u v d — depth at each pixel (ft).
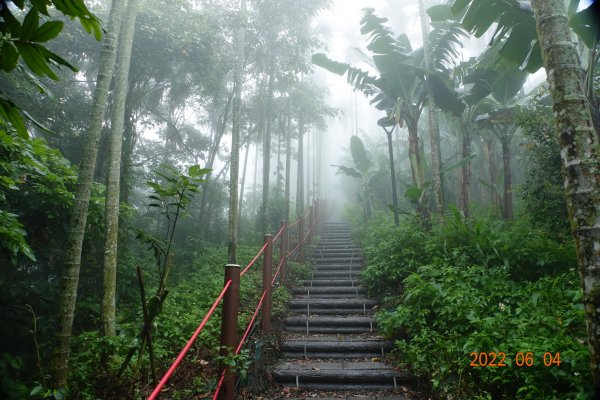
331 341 15.62
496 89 24.44
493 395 9.48
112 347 9.63
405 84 23.86
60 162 13.91
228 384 9.14
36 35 3.74
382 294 20.16
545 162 17.84
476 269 14.90
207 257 26.91
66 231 14.78
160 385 5.88
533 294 11.89
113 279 12.35
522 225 19.03
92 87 31.65
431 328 13.51
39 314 15.71
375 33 22.61
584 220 6.25
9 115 4.09
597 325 5.93
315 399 12.15
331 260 29.04
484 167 36.45
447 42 23.63
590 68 12.97
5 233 9.53
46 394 7.72
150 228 33.14
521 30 13.92
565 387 8.42
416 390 12.28
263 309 15.24
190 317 14.02
